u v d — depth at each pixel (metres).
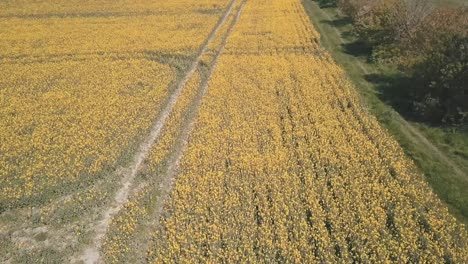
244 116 25.70
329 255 15.21
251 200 18.22
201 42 40.28
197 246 16.09
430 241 15.66
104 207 18.94
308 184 18.98
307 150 21.89
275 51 37.47
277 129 23.83
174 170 21.22
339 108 26.36
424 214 17.12
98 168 21.11
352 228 16.36
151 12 53.59
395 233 16.38
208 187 19.12
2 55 39.31
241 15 50.75
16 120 26.77
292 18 48.94
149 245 16.53
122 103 28.20
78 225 17.95
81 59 37.72
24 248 17.00
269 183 19.22
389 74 32.06
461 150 22.41
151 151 22.56
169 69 34.12
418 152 22.38
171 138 23.45
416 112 26.23
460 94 24.84
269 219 17.00
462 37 25.70
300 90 29.41
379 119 25.81
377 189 18.47
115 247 16.33
